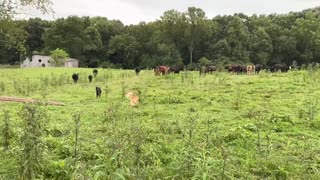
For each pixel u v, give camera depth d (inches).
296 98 676.1
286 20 4003.4
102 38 4498.0
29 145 236.1
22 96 834.2
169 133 415.8
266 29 3619.6
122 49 3956.7
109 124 452.8
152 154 305.4
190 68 2085.4
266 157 317.4
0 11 601.9
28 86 987.3
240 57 3469.5
